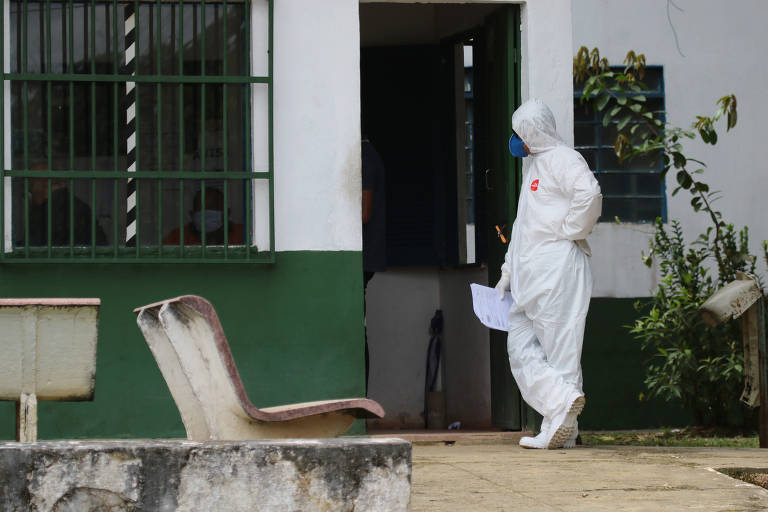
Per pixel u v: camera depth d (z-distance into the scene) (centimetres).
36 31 1313
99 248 1298
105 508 538
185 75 1321
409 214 1730
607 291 1786
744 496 852
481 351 1580
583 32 1814
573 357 1229
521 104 1395
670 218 1831
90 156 1311
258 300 1314
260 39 1327
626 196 1839
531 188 1257
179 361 700
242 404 686
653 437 1594
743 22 1848
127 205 1313
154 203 1316
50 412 1278
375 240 1545
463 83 1691
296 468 550
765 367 1269
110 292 1298
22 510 533
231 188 1324
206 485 544
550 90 1384
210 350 685
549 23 1387
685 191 1839
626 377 1775
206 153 1326
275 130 1326
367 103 1744
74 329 765
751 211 1838
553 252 1233
